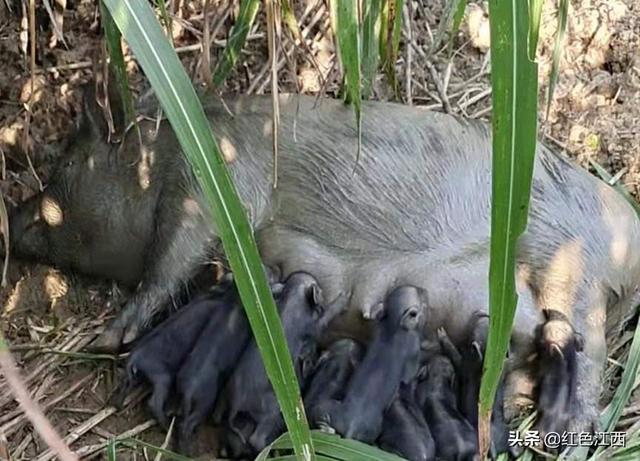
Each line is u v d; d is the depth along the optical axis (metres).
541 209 1.99
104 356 1.95
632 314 2.10
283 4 1.50
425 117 2.06
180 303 2.02
